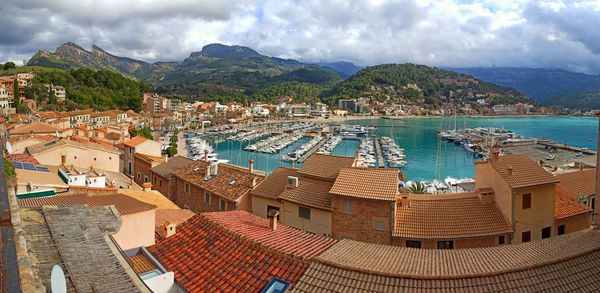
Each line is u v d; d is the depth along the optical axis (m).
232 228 28.88
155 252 27.36
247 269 23.88
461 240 42.34
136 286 17.00
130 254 27.55
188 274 24.30
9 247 15.73
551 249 25.86
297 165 163.00
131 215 29.03
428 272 21.83
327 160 56.59
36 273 14.94
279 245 26.23
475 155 193.00
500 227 43.44
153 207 30.44
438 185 115.75
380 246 27.75
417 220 44.50
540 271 21.70
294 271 22.95
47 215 23.61
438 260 24.62
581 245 25.78
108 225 23.78
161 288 23.11
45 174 52.78
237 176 63.19
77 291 16.08
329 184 52.12
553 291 20.44
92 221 23.77
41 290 13.67
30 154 71.50
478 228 43.16
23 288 13.05
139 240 29.41
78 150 77.00
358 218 45.09
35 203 32.56
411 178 144.75
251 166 66.00
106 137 138.88
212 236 27.98
